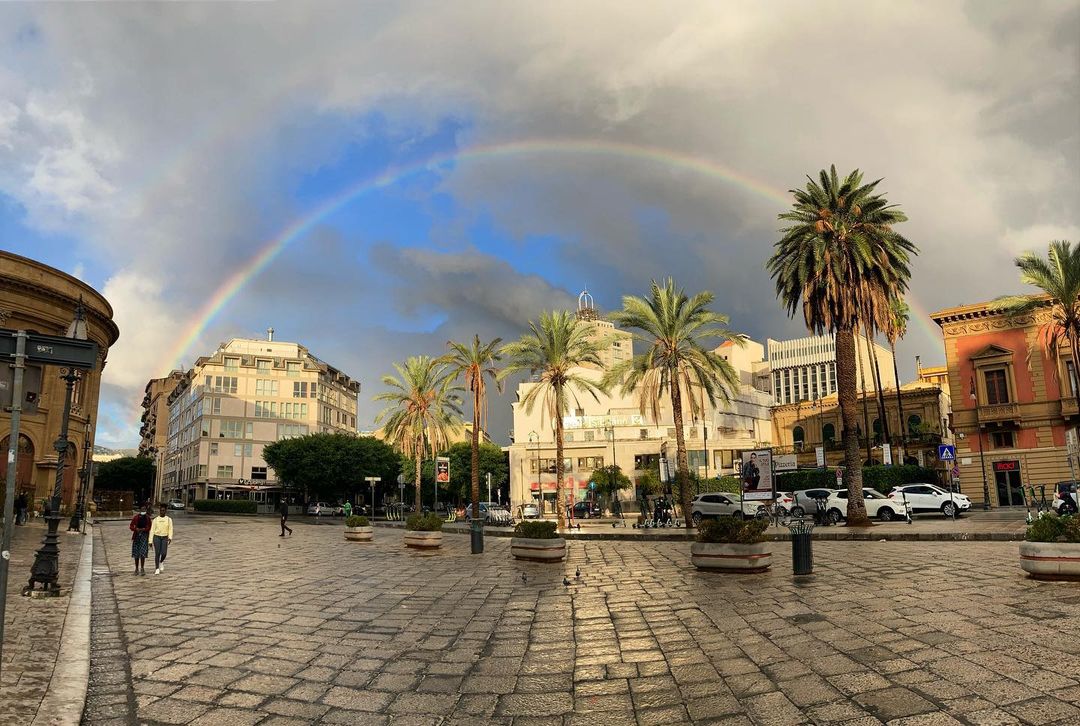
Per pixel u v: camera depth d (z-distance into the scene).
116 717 5.76
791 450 76.25
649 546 22.55
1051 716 4.95
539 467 74.31
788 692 5.93
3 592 5.71
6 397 6.10
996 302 42.34
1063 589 10.02
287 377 106.25
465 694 6.39
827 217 28.58
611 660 7.41
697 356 33.53
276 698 6.28
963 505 32.44
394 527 44.78
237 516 72.38
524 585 13.64
